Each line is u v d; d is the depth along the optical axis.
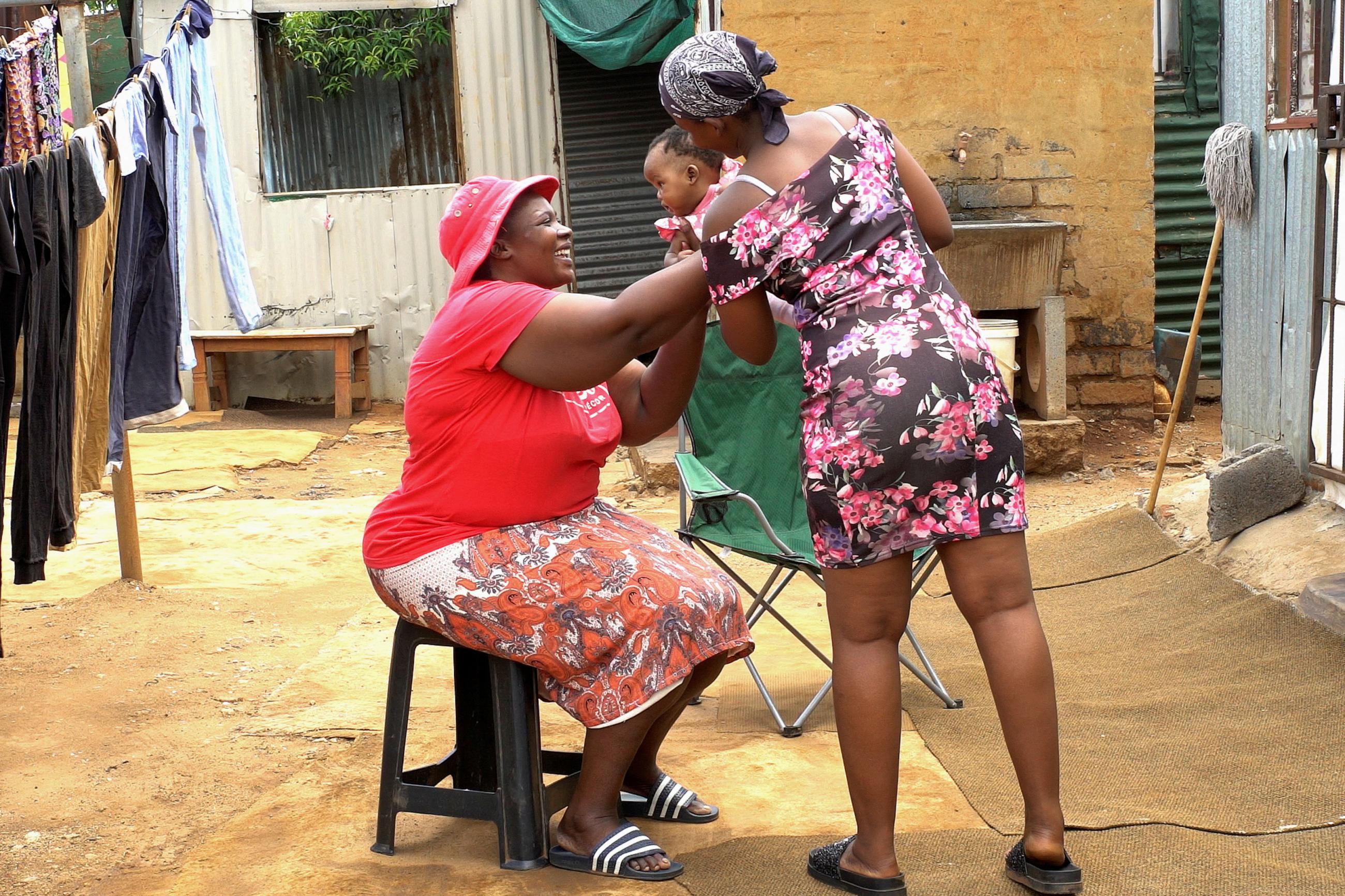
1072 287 8.66
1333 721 3.52
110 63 11.58
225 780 3.50
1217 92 10.62
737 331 2.67
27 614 5.21
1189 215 10.67
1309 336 5.16
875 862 2.65
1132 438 8.59
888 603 2.62
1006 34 8.36
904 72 8.35
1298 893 2.62
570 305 2.74
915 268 2.58
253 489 8.29
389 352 11.72
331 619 5.20
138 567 5.62
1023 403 8.28
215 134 5.12
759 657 4.54
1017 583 2.62
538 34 11.37
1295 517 5.07
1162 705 3.79
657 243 11.91
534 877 2.85
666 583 2.85
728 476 4.27
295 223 11.52
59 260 3.53
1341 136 4.81
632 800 3.16
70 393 3.68
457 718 3.14
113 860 3.03
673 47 9.98
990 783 3.28
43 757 3.69
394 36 11.45
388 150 11.77
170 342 4.72
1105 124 8.49
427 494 2.89
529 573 2.81
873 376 2.50
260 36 11.43
